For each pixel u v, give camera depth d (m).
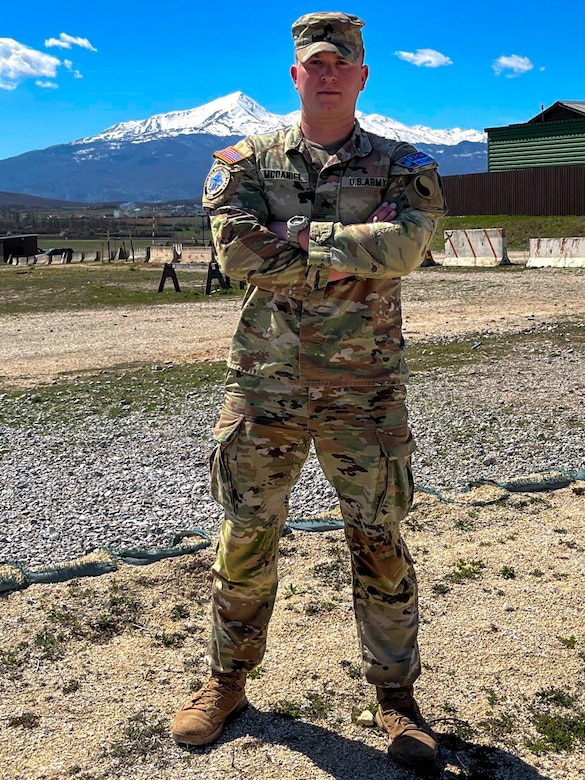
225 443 2.68
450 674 3.14
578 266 21.44
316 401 2.59
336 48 2.45
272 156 2.64
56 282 23.84
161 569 4.11
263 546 2.72
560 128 34.28
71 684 3.08
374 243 2.44
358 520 2.65
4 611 3.67
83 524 4.77
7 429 7.25
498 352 10.51
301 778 2.56
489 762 2.65
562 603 3.68
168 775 2.58
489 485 5.26
